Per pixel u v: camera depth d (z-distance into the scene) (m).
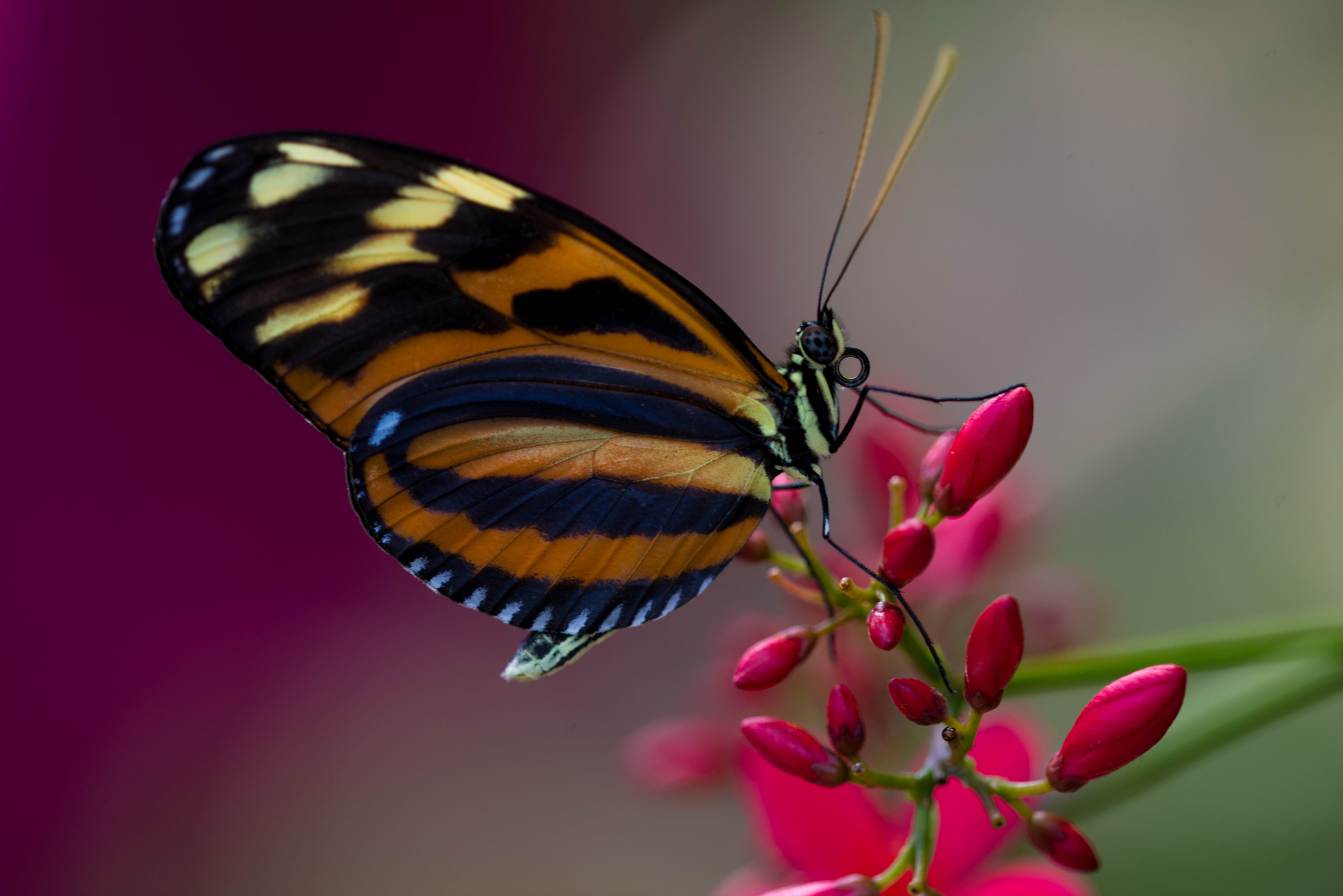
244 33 0.86
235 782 0.82
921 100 0.81
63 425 0.83
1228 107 0.68
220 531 0.87
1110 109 0.73
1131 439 0.57
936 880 0.51
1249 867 0.54
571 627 0.52
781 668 0.51
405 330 0.51
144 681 0.83
